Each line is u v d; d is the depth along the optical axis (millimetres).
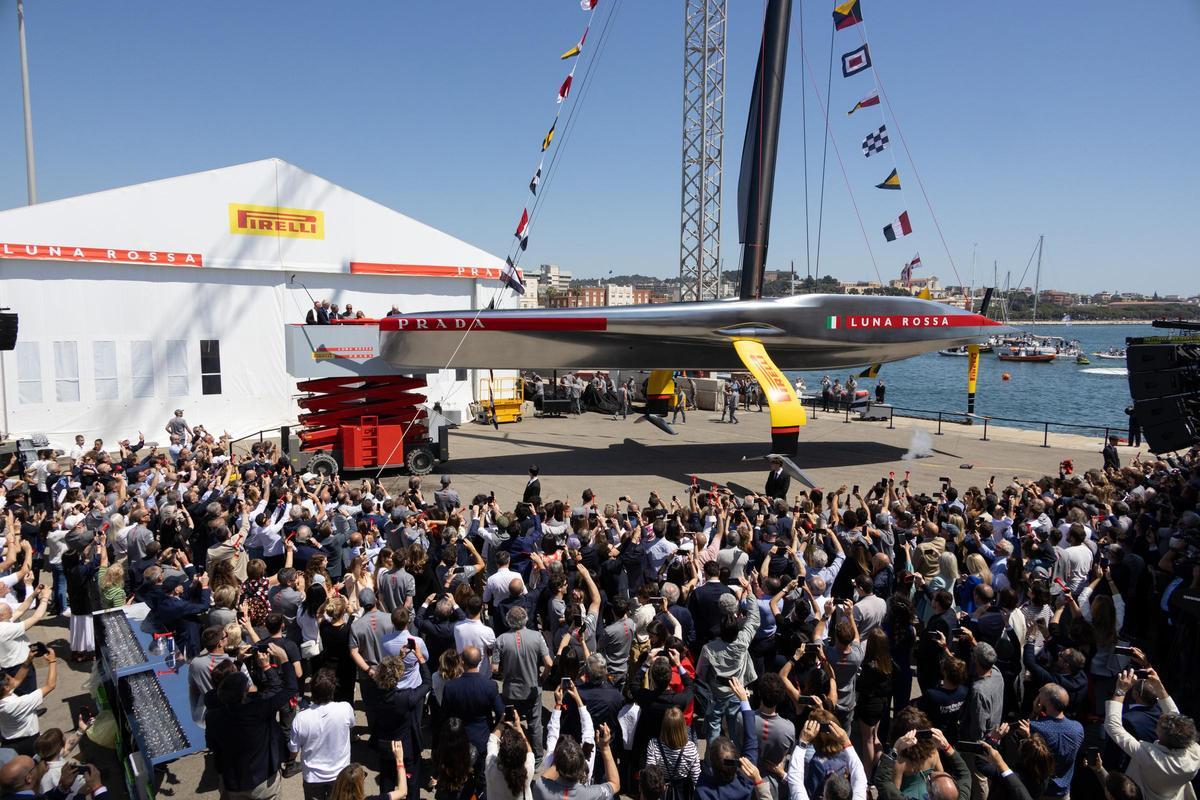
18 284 19203
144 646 6887
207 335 22219
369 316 25172
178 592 7273
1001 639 6273
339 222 24062
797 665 6066
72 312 20031
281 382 23688
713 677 5848
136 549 9031
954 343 20688
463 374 27906
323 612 6586
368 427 17484
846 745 4555
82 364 20266
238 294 22672
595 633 7273
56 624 9719
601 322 18125
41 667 8414
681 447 22859
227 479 12680
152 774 5289
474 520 9922
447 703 5406
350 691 6801
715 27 41938
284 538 9922
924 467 20109
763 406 33031
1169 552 8141
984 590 6570
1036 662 6090
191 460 13695
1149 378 11648
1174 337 11516
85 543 8484
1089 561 8234
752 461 20734
